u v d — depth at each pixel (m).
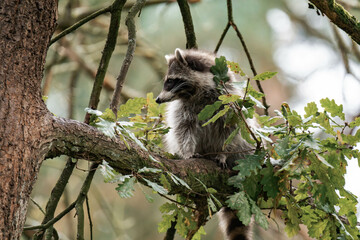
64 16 11.98
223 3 16.86
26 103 4.93
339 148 6.15
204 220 7.02
